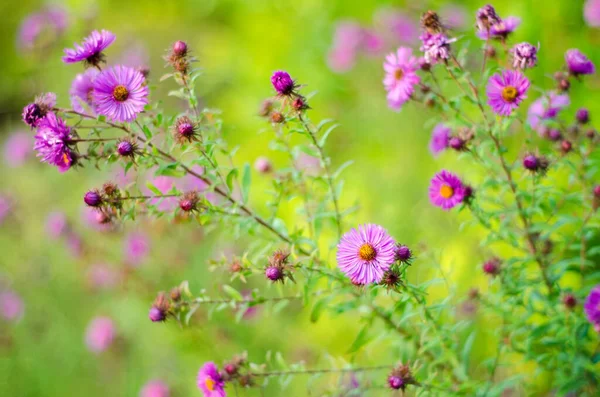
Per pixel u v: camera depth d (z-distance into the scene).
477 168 0.96
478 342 1.00
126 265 1.14
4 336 1.25
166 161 0.85
